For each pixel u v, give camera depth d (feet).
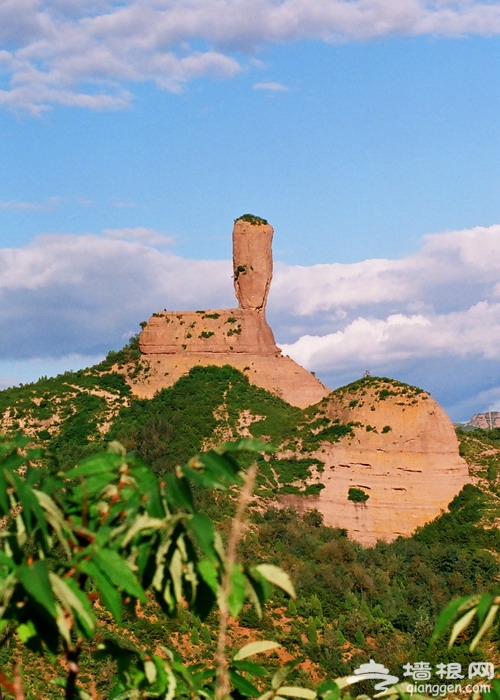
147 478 37.42
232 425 410.11
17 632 35.12
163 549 36.06
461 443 419.33
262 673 41.70
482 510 372.58
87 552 35.40
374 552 327.67
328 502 375.66
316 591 275.39
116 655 40.73
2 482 35.06
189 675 40.91
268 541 323.16
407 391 402.52
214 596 36.83
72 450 390.21
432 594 299.17
